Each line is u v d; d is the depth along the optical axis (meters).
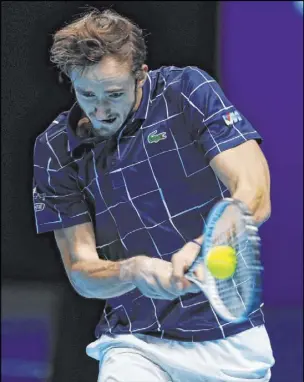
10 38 20.97
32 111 21.95
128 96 7.45
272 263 21.31
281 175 21.08
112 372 8.16
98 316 14.72
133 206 8.16
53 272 25.02
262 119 20.95
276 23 20.70
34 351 18.98
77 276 8.37
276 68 20.83
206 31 20.88
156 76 8.10
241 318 6.44
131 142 8.03
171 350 8.27
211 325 8.17
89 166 8.27
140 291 7.76
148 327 8.31
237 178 7.26
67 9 20.33
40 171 8.52
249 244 6.33
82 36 7.25
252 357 8.31
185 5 20.70
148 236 8.20
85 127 8.24
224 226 6.62
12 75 21.38
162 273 7.04
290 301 21.39
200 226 8.11
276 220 21.20
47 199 8.59
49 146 8.41
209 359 8.23
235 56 20.92
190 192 8.04
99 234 8.48
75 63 7.25
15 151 23.11
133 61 7.44
